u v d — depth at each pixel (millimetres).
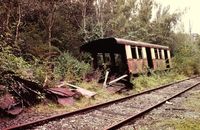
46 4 18234
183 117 8461
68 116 8422
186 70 26547
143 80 16781
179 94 13125
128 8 28438
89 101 11047
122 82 15695
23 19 17594
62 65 14805
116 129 7145
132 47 17312
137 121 8047
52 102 10055
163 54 23203
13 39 14602
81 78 14453
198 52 32406
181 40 35094
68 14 21594
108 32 25016
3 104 8227
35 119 8055
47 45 16172
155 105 9938
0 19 15594
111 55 17922
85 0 21641
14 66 9914
